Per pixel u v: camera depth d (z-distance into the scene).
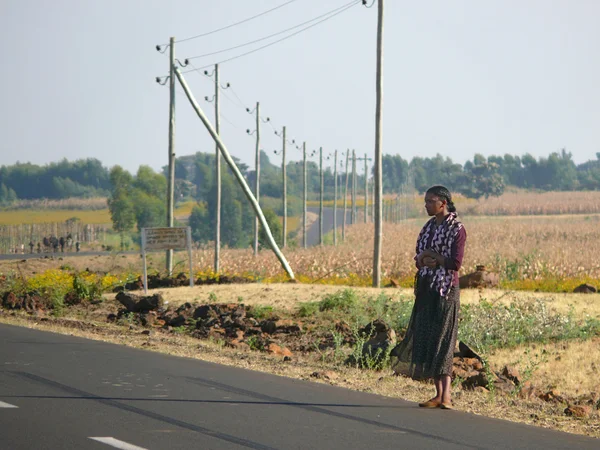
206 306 50.47
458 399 24.38
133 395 22.05
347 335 44.19
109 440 16.88
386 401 22.66
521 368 36.84
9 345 32.34
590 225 198.88
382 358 33.31
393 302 51.59
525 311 47.34
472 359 35.47
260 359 32.41
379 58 74.06
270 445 16.92
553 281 80.19
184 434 17.64
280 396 22.66
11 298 57.00
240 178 91.19
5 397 21.30
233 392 23.05
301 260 102.56
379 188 73.38
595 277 85.69
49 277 70.00
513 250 104.44
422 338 21.58
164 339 38.41
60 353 30.22
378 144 73.50
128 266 119.00
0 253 186.25
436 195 21.30
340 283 87.69
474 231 173.00
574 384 34.38
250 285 66.75
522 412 22.84
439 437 18.19
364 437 17.92
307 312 51.41
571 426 21.16
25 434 17.25
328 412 20.61
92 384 23.56
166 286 78.75
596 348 41.31
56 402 20.77
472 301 53.78
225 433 17.88
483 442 17.89
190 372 26.56
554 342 43.44
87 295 61.91
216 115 108.81
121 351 31.67
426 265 21.42
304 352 40.78
